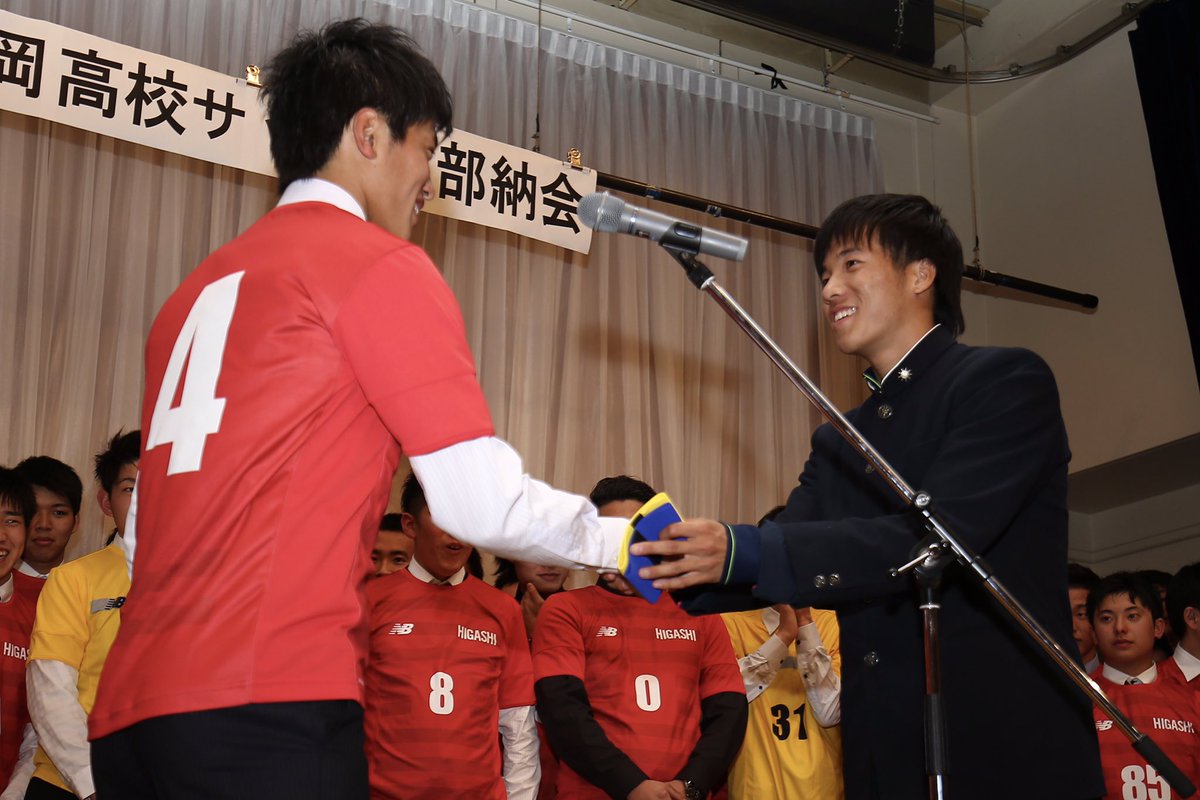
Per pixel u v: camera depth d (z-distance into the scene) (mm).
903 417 1606
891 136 5547
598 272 4613
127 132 3533
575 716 2830
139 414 3803
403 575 3008
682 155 4906
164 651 1069
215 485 1097
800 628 3135
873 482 1606
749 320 1463
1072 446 5133
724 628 3115
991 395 1519
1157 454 4871
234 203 4055
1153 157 4723
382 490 1166
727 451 4668
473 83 4527
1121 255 5012
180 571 1088
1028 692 1423
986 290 5535
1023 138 5531
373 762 2766
